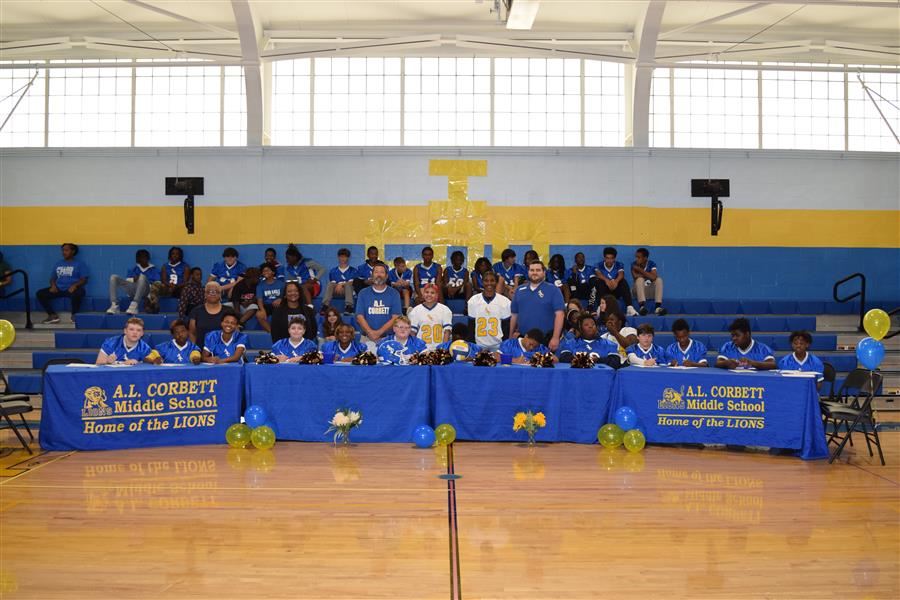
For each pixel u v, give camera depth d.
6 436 9.49
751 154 15.14
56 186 14.98
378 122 15.65
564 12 14.35
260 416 8.97
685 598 4.59
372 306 10.62
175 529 5.81
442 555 5.27
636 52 14.91
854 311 15.11
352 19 14.59
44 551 5.32
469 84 15.68
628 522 6.03
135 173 14.96
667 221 15.03
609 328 10.56
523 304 10.49
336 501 6.57
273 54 14.28
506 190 14.97
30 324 13.73
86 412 8.70
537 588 4.71
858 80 15.84
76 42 14.59
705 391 8.90
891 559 5.26
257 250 14.89
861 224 15.30
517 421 8.91
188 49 15.23
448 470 7.73
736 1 12.12
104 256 14.95
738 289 15.11
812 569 5.07
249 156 14.90
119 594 4.61
